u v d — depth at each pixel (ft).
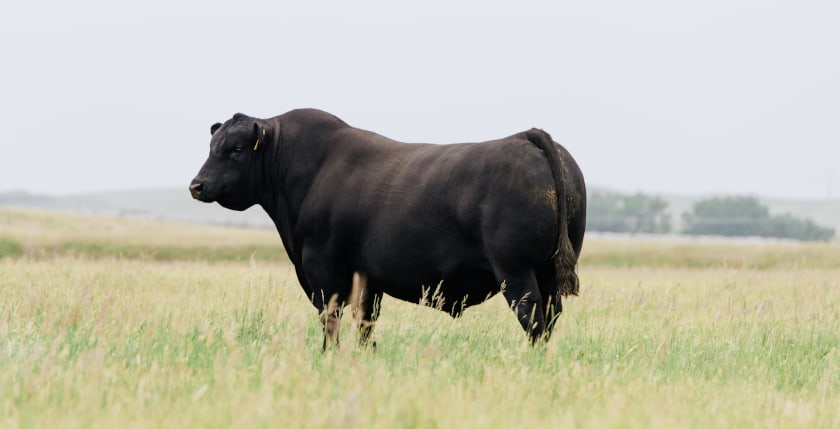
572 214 67.72
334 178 78.13
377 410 45.32
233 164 82.74
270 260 267.18
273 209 83.82
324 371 56.65
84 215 558.15
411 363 61.82
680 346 73.61
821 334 82.23
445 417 46.01
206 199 83.30
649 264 283.38
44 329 68.49
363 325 75.61
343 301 78.79
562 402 52.21
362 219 75.41
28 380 50.49
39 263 177.27
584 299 105.19
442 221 70.03
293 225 81.30
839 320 89.71
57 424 43.86
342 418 42.39
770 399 54.39
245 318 77.61
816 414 51.06
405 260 72.38
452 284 71.36
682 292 121.29
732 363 67.62
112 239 288.92
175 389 51.52
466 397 50.90
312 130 81.41
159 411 46.73
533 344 65.51
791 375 64.90
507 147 67.67
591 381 58.03
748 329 82.23
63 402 47.65
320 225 78.38
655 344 73.87
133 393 50.65
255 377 54.24
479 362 62.80
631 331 80.84
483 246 68.18
